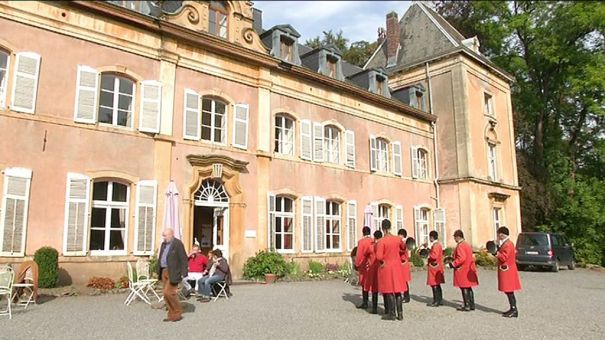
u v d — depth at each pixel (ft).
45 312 29.32
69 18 41.65
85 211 40.29
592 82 94.94
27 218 37.29
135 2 47.29
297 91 61.16
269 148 56.03
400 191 75.92
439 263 35.12
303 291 41.73
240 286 45.19
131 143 44.19
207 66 51.26
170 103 47.37
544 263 70.69
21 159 37.70
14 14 38.75
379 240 29.86
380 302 35.83
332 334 24.48
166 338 23.09
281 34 60.85
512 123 98.78
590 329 26.78
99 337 23.07
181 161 47.62
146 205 43.91
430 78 87.97
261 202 53.93
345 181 66.13
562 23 98.02
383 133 74.74
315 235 60.08
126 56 45.03
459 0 112.27
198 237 51.78
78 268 39.42
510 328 26.78
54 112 39.88
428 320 28.96
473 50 91.20
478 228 81.30
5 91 38.22
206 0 51.55
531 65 107.34
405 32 98.89
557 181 105.09
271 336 23.82
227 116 53.06
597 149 106.73
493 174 90.79
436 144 85.25
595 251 96.07
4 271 28.53
